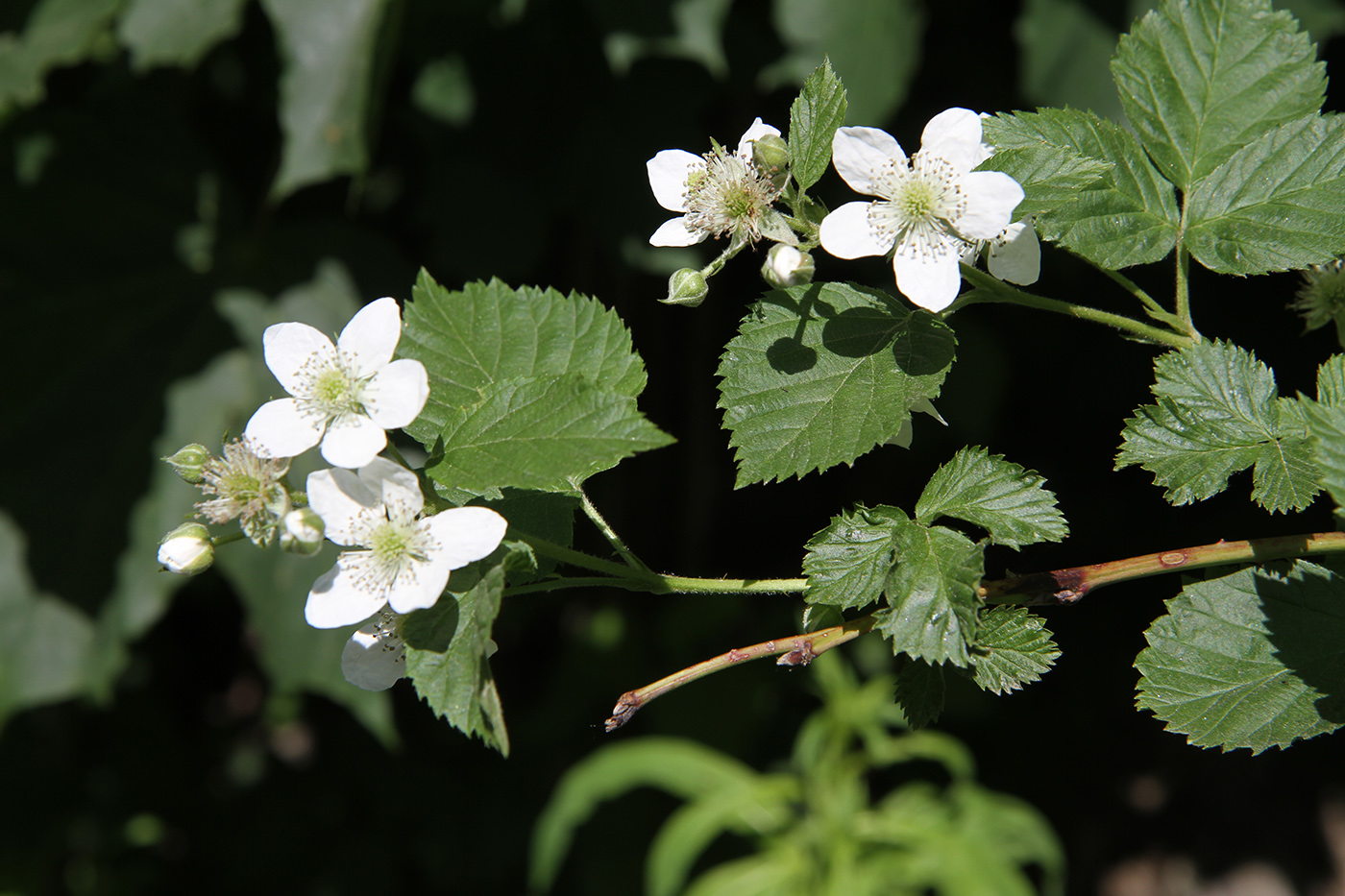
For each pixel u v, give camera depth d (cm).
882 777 163
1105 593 149
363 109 91
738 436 64
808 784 110
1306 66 66
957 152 63
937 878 103
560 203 113
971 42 118
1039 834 112
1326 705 63
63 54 97
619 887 146
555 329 66
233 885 159
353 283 117
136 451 113
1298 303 68
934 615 62
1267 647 63
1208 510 139
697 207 65
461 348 66
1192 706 63
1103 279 124
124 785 163
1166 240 65
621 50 97
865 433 64
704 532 161
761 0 107
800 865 104
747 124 119
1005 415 146
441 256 113
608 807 152
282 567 108
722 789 111
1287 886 171
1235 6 66
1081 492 146
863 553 63
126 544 111
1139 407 65
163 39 97
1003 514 63
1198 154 65
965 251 64
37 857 153
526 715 163
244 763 172
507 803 158
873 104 101
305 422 63
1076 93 96
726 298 147
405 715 166
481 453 63
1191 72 66
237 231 118
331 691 108
